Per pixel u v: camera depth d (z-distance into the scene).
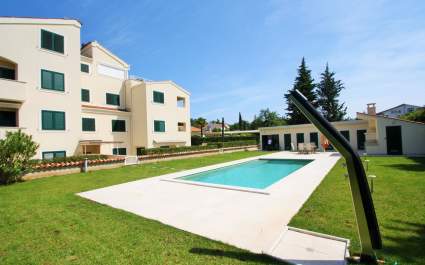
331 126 3.30
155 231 4.67
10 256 3.75
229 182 12.42
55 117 17.39
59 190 9.02
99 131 22.30
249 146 35.06
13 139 11.16
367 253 3.22
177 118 27.83
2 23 15.05
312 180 9.52
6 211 6.19
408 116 26.03
